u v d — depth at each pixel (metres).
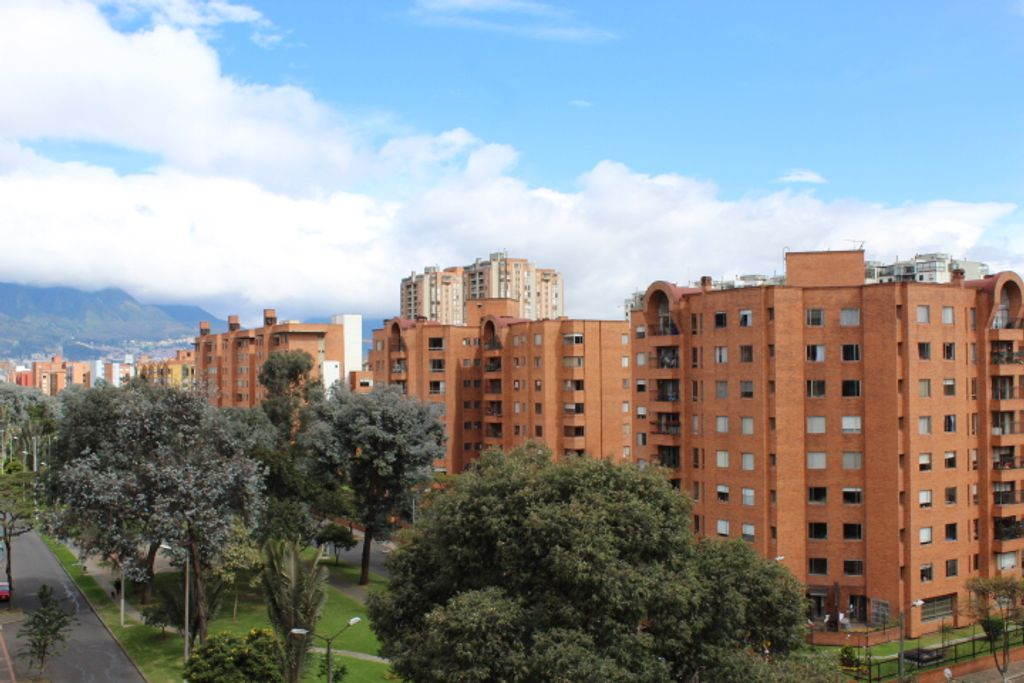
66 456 64.69
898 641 58.91
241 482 53.81
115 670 52.59
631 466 41.12
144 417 52.78
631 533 37.28
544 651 33.00
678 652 37.88
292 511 68.25
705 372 68.50
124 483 50.00
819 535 63.16
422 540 43.66
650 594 35.28
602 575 34.47
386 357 116.44
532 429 98.88
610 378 97.56
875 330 62.34
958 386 64.44
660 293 74.12
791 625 40.56
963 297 65.31
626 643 34.53
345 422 77.31
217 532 51.53
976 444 65.75
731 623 38.25
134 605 67.44
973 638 57.91
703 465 68.69
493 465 42.69
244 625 60.59
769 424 64.12
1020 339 66.94
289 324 151.88
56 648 56.88
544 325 97.00
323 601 43.66
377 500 78.06
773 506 63.56
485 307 119.75
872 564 61.78
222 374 170.12
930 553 62.22
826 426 63.25
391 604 41.66
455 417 110.94
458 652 33.59
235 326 173.75
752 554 41.16
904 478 61.69
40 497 66.12
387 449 75.81
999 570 65.38
